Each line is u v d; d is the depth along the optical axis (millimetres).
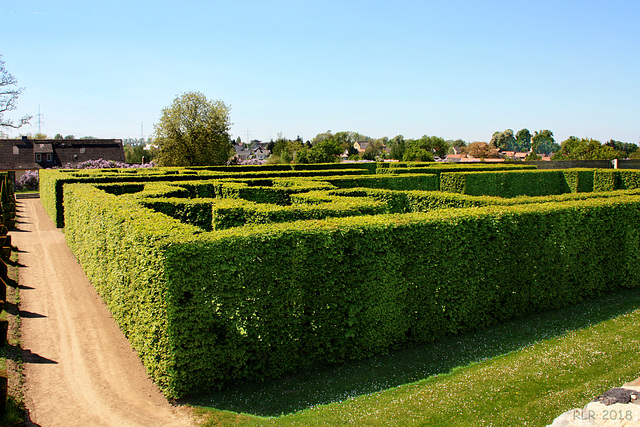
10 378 7750
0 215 19062
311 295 7945
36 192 44656
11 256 16891
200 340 7133
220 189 20375
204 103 56875
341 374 7871
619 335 8984
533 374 7301
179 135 55719
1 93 49781
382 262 8508
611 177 32406
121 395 7293
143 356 8016
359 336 8391
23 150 66625
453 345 8992
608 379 6918
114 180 24875
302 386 7469
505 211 10242
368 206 11375
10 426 6234
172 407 6891
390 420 6148
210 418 6520
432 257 9102
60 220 23359
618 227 12273
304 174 29234
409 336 9055
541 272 10727
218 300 7211
